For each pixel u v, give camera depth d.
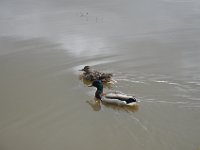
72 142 14.02
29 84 18.06
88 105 16.31
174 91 16.98
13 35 23.88
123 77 18.34
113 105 16.22
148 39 23.02
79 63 19.91
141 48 21.72
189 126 14.54
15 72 19.23
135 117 15.22
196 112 15.40
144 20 26.27
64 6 29.53
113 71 18.95
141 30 24.42
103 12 27.95
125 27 24.91
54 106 16.25
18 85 18.00
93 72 18.38
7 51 21.64
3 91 17.50
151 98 16.44
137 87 17.42
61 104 16.41
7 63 20.20
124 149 13.46
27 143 14.04
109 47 21.83
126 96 16.05
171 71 18.94
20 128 14.89
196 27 24.95
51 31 24.38
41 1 30.91
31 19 26.70
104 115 15.54
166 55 20.81
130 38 23.12
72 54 20.98
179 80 17.98
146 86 17.50
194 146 13.41
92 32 24.08
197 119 14.96
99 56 20.67
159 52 21.19
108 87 17.53
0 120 15.40
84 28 24.78
